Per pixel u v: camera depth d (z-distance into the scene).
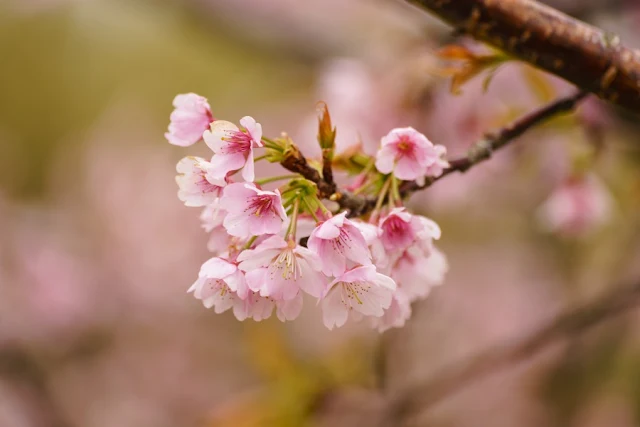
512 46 0.89
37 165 3.34
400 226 0.87
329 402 1.27
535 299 2.05
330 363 1.31
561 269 1.90
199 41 1.99
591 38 0.88
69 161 3.30
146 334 2.58
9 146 3.26
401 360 1.63
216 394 2.39
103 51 3.51
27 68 3.42
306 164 0.86
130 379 2.47
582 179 1.06
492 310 2.16
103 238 2.84
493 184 1.58
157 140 3.29
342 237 0.86
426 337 2.01
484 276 2.26
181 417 2.35
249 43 1.68
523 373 1.87
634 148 1.07
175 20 1.75
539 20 0.88
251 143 0.86
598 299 1.29
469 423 1.97
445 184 1.36
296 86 2.11
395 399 1.30
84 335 2.54
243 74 3.19
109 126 3.38
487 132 0.90
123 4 1.88
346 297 0.86
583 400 1.77
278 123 2.65
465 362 1.32
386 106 1.14
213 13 1.66
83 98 3.50
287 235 0.86
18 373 2.28
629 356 1.86
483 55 0.91
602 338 1.73
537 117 0.90
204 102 0.88
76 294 2.57
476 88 1.11
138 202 2.91
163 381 2.46
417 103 1.13
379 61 1.32
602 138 1.04
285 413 1.24
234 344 2.48
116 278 2.70
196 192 0.87
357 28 1.62
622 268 1.68
